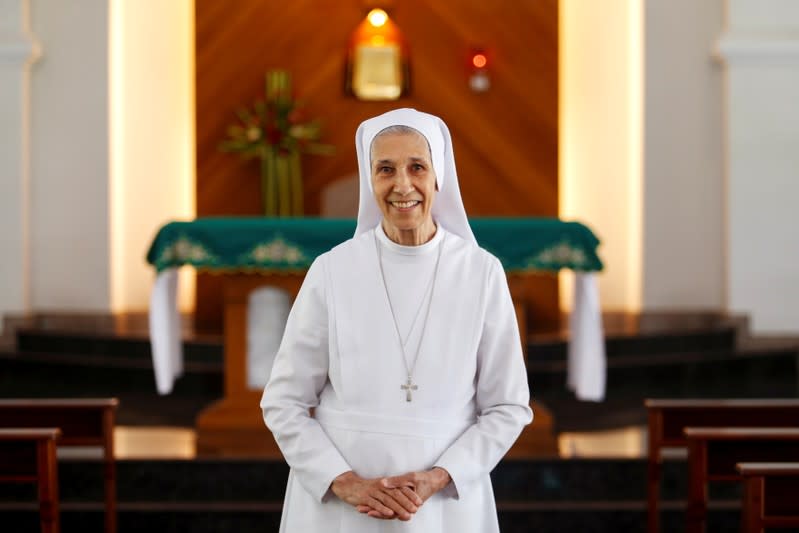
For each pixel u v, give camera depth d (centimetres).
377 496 280
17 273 1006
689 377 920
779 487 391
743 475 391
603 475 624
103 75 1018
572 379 730
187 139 1095
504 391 302
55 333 952
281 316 697
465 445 293
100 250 1021
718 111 1014
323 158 1065
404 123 298
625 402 831
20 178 1009
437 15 1070
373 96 1050
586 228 677
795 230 991
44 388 895
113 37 1035
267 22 1061
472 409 306
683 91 1018
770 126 991
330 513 293
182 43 1091
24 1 1005
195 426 730
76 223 1022
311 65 1063
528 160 1070
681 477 624
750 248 993
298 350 304
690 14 1016
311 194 1064
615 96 1079
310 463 291
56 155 1019
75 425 512
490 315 304
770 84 989
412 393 295
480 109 1070
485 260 309
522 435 678
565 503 615
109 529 518
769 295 992
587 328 699
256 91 1063
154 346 688
